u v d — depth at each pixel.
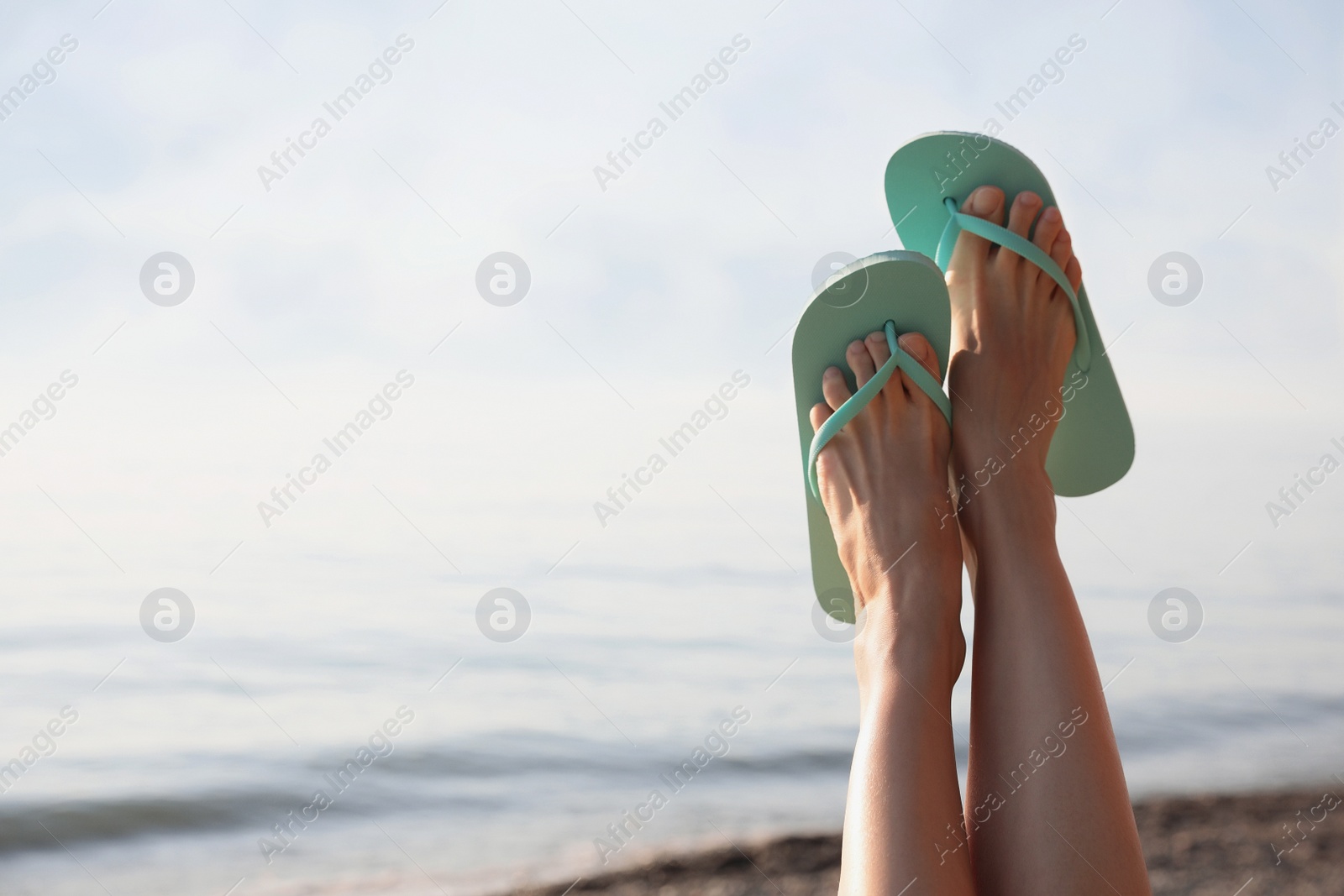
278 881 2.36
